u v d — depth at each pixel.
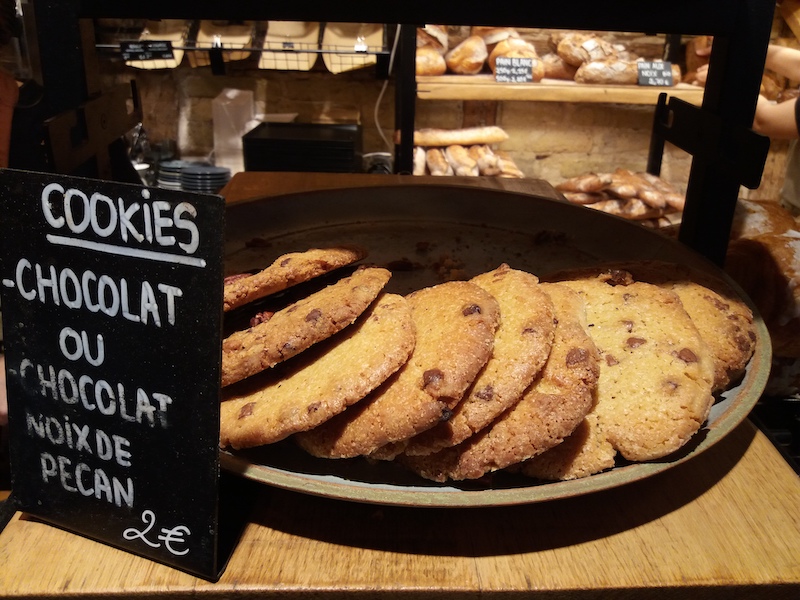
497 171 2.55
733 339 0.95
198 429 0.71
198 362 0.69
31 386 0.78
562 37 2.49
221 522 0.79
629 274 1.08
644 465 0.78
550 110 2.87
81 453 0.78
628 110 2.87
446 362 0.77
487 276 1.04
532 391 0.81
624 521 0.81
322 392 0.78
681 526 0.81
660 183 2.54
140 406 0.73
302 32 2.39
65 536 0.81
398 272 1.24
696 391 0.82
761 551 0.77
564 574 0.74
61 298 0.74
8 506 0.85
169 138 2.94
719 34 1.05
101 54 2.38
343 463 0.81
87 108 1.09
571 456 0.79
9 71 1.90
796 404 1.17
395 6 0.99
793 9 2.15
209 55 2.46
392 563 0.76
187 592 0.73
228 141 2.79
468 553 0.77
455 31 2.60
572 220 1.41
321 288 1.04
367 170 2.74
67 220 0.71
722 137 1.10
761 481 0.88
